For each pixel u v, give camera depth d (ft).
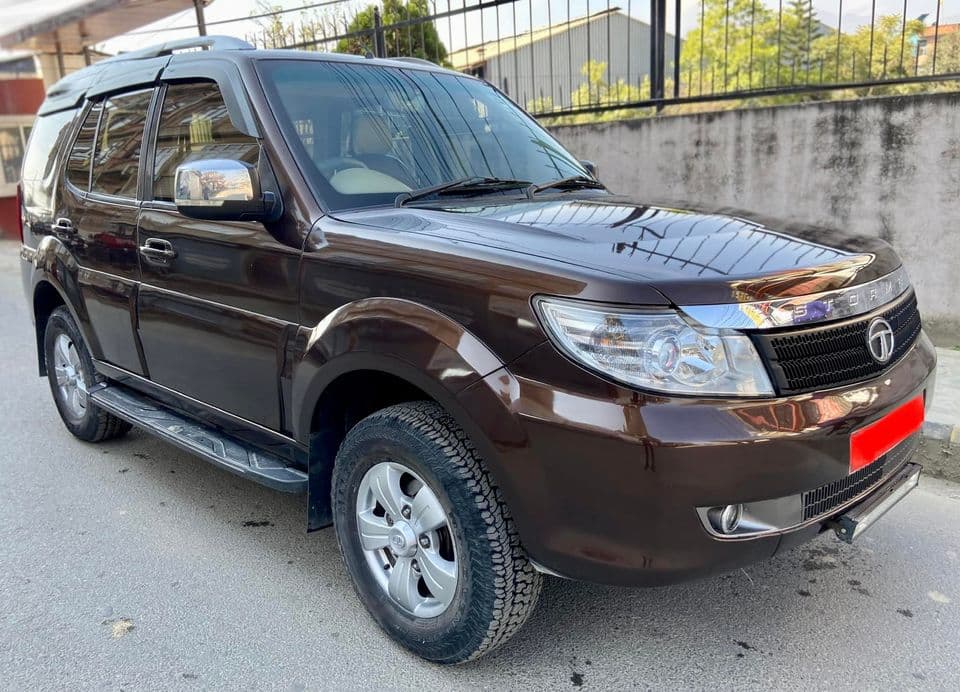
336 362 7.84
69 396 14.25
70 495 12.09
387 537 7.98
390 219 8.26
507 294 6.68
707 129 18.37
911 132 16.10
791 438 6.25
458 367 6.79
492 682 7.66
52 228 13.16
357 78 10.37
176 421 11.02
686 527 6.22
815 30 21.95
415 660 8.02
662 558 6.32
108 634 8.49
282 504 11.75
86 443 14.30
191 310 9.92
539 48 24.41
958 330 16.48
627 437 6.09
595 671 7.80
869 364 7.10
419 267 7.30
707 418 6.11
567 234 7.55
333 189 8.79
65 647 8.27
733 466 6.10
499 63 24.34
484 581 7.07
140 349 11.29
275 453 9.47
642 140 19.33
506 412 6.54
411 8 23.63
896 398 7.16
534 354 6.49
